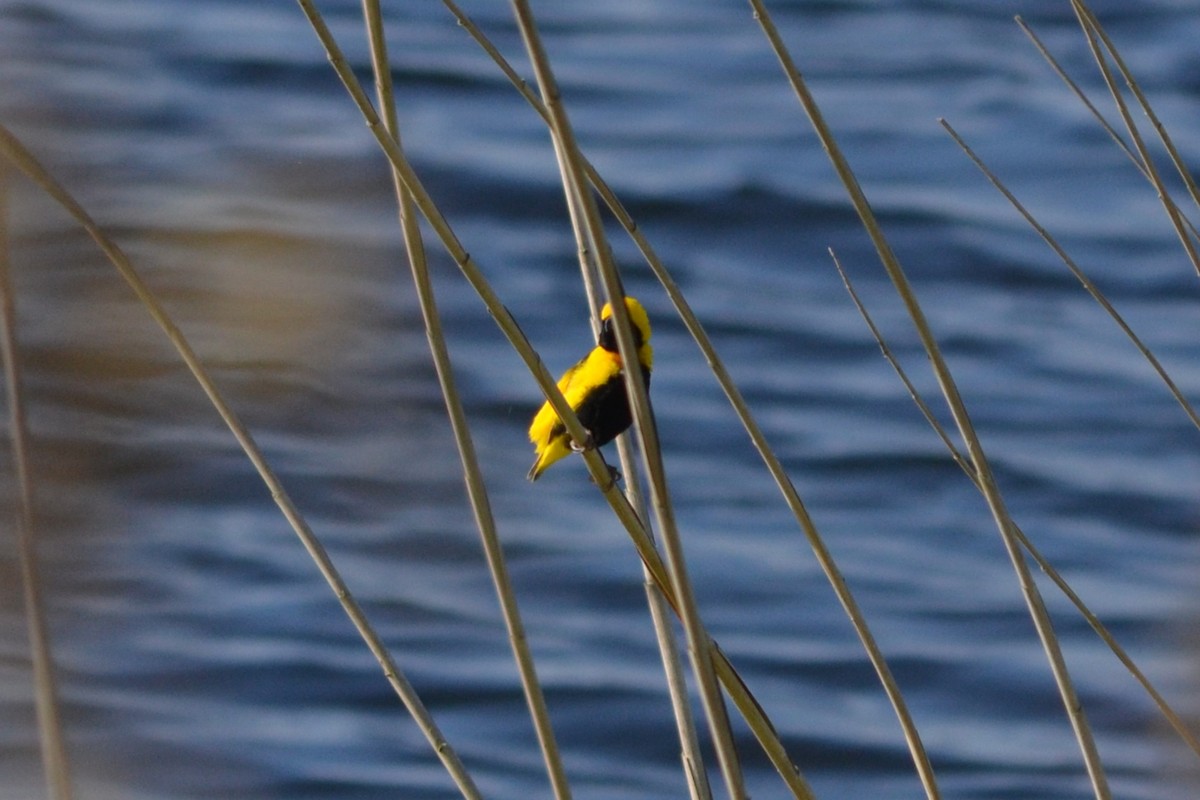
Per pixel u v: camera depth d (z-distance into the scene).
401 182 10.34
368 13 10.36
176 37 46.75
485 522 10.40
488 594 27.81
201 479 28.17
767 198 41.38
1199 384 34.47
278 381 30.73
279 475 29.05
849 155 44.22
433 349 10.41
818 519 30.59
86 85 40.38
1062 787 23.25
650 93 47.38
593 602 27.58
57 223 23.66
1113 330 36.88
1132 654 26.12
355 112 43.66
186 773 21.88
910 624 27.34
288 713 23.97
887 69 48.97
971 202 41.72
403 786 22.75
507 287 37.16
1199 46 48.19
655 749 24.30
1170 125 44.16
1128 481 31.22
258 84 43.84
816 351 36.03
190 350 10.41
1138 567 28.66
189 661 23.98
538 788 23.30
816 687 25.80
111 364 26.42
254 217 34.06
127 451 26.25
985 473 10.49
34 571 9.26
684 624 9.30
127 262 9.84
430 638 26.31
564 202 40.59
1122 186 42.25
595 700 25.14
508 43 50.19
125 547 24.72
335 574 10.84
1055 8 51.28
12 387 9.23
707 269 39.12
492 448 31.20
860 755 24.23
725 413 33.78
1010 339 36.31
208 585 26.22
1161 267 38.84
